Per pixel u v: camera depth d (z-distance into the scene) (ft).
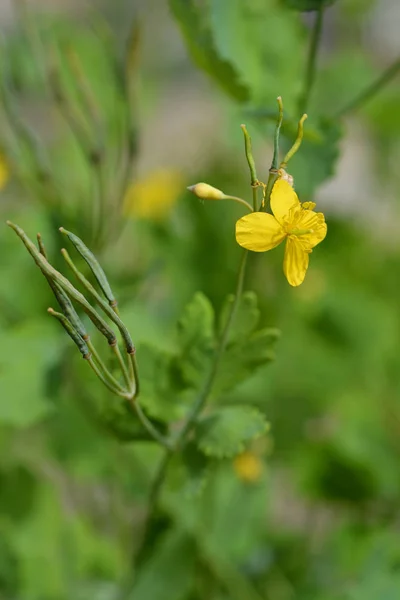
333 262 2.55
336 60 2.65
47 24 2.18
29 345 1.94
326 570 2.13
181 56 3.98
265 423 1.73
